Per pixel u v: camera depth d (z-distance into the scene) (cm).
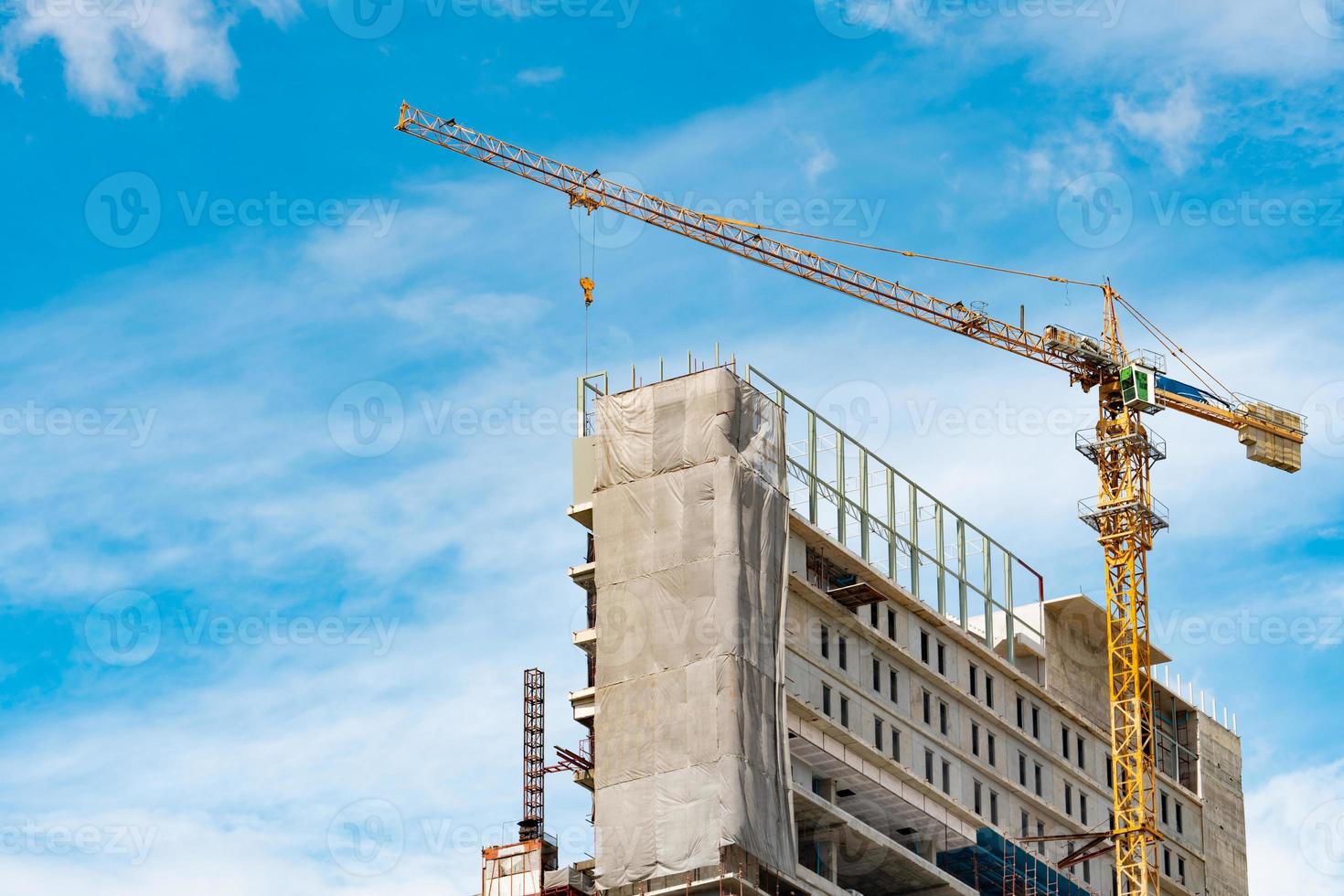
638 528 14312
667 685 13888
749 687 13800
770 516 14300
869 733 14650
